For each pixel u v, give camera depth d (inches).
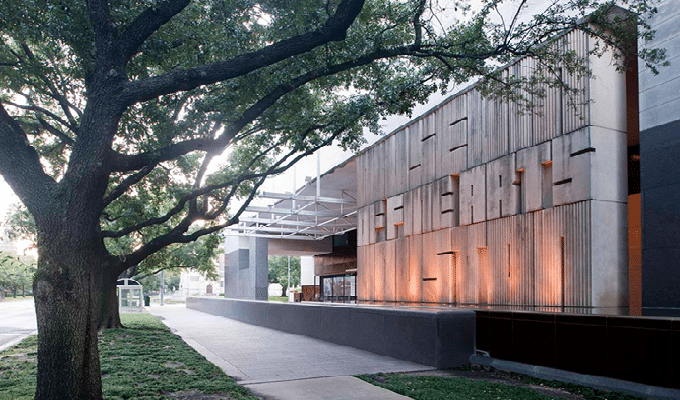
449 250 694.5
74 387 237.6
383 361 444.1
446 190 709.3
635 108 529.0
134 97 269.7
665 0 448.8
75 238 247.0
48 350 237.0
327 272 1940.2
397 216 837.8
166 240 708.7
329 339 596.4
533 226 556.1
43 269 241.3
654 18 456.4
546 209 539.5
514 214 582.2
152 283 2721.5
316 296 2087.8
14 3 320.5
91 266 253.9
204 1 406.0
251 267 1608.0
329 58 363.6
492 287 609.9
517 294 572.1
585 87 502.3
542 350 361.4
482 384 333.4
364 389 327.0
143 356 464.4
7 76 417.7
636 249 529.7
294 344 569.6
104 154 260.4
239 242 1749.5
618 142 512.7
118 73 268.2
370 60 354.6
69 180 250.5
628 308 469.1
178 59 450.0
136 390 311.1
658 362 285.3
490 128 629.6
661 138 441.1
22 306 1980.8
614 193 504.7
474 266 644.7
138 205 735.7
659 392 279.4
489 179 625.0
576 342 336.2
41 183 254.7
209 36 395.5
